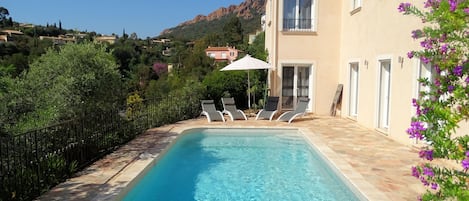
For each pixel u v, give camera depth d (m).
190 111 14.70
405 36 9.10
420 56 4.16
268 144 10.76
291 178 7.45
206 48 60.66
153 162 7.55
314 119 14.20
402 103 9.29
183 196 6.44
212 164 8.66
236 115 14.12
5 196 4.92
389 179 6.16
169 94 14.13
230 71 17.06
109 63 8.94
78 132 6.97
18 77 7.49
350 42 13.95
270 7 17.30
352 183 5.98
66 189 5.62
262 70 17.20
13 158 5.29
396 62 9.66
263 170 8.09
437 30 3.91
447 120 3.53
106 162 7.38
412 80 8.72
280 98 15.77
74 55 8.39
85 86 8.20
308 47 15.51
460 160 3.40
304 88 15.92
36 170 5.56
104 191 5.52
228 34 63.12
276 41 15.52
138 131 10.73
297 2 15.54
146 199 6.28
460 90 3.54
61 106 7.61
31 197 5.23
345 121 13.66
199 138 11.69
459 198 3.23
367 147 8.88
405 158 7.71
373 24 11.43
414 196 5.31
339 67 15.45
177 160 9.06
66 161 6.44
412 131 3.76
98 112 8.23
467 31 3.75
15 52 12.67
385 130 10.78
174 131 11.28
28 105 7.15
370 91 11.67
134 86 15.77
